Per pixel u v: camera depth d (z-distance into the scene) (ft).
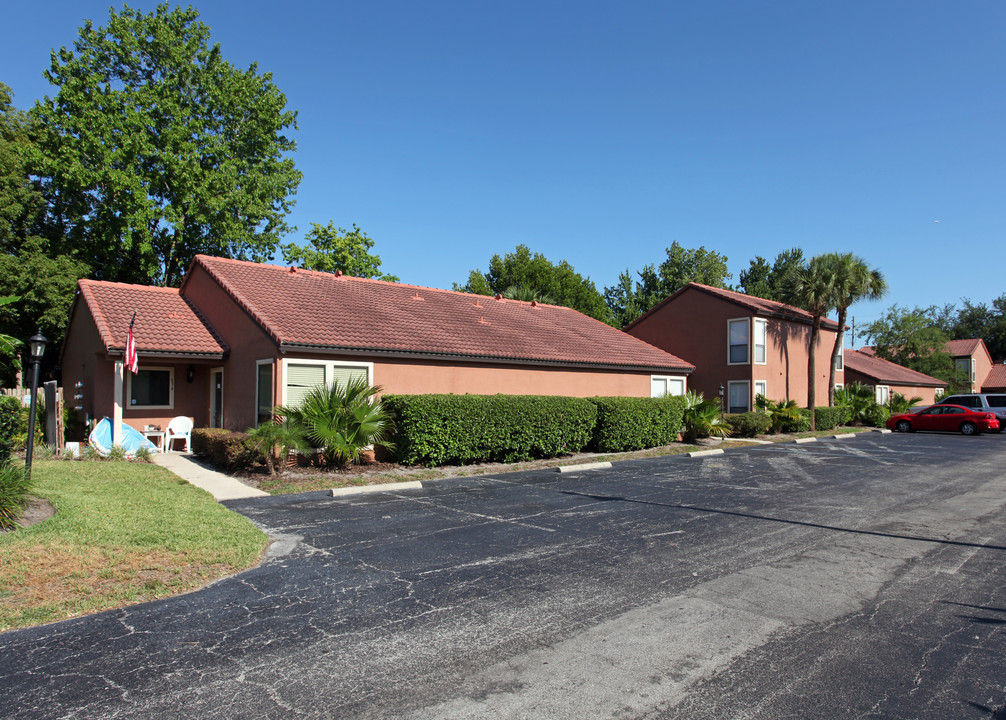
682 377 82.79
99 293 59.57
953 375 161.79
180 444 54.95
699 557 23.09
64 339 71.00
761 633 15.98
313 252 116.88
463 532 26.78
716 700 12.51
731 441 73.56
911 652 14.89
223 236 94.63
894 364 154.20
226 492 34.86
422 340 54.90
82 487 32.14
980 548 24.88
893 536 26.81
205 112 97.71
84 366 61.77
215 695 12.59
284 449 41.83
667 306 104.12
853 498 36.32
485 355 57.11
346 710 12.05
